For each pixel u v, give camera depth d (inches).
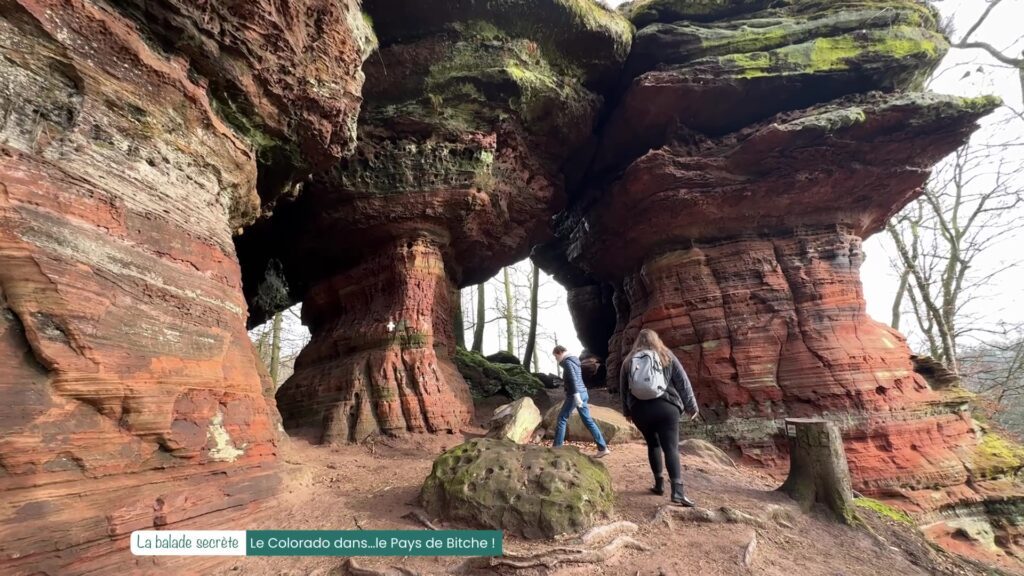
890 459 413.4
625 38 484.4
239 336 231.1
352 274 494.9
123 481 153.7
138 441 161.0
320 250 499.5
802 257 495.2
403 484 261.4
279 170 316.5
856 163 466.6
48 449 134.0
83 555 134.8
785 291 485.1
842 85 470.6
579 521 188.5
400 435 397.4
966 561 252.4
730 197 493.7
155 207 191.9
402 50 429.4
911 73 470.3
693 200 494.9
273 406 320.5
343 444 391.5
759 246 505.4
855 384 437.7
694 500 239.3
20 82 154.2
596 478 212.2
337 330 490.0
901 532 264.7
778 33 477.7
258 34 246.7
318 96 283.4
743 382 466.6
